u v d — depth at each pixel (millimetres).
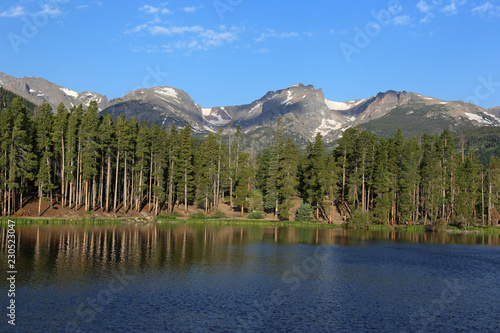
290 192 112688
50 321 26266
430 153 123812
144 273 40594
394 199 114938
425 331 26594
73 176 100625
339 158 114562
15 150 85188
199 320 27359
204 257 51125
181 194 119438
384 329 26734
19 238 60469
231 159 145250
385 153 110500
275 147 123500
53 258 46156
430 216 123375
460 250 66438
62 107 103812
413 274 44594
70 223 87250
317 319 28312
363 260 53031
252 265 46969
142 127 111625
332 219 110875
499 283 41156
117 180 112875
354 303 32531
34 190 104375
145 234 73562
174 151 116625
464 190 119500
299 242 70812
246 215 122312
